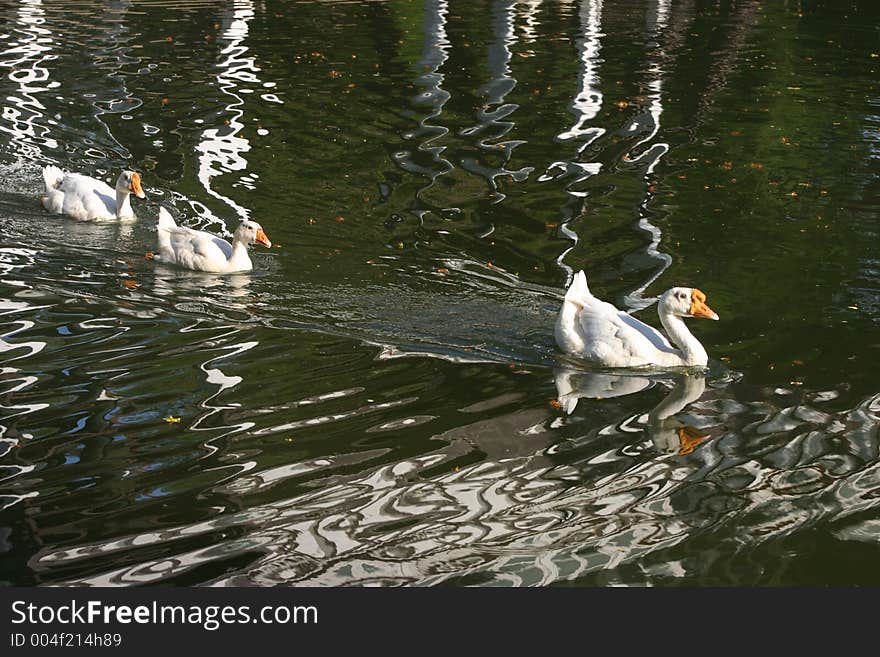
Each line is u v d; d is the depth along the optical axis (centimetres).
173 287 1480
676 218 1802
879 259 1627
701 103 2531
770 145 2214
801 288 1517
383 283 1514
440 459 1046
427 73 2767
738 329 1385
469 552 904
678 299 1267
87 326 1338
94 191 1755
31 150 2066
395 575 873
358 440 1075
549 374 1248
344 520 941
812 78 2788
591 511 966
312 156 2092
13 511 941
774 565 892
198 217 1773
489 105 2481
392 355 1280
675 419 1143
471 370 1251
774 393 1209
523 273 1567
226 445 1055
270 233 1706
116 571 866
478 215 1803
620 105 2506
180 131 2217
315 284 1507
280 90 2556
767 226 1766
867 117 2422
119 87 2534
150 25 3281
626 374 1256
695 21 3584
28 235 1659
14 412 1113
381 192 1906
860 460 1056
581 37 3266
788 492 1002
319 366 1246
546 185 1958
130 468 1013
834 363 1281
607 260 1620
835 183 1988
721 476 1028
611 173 2030
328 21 3431
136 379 1196
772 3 3994
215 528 925
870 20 3638
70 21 3306
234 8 3616
